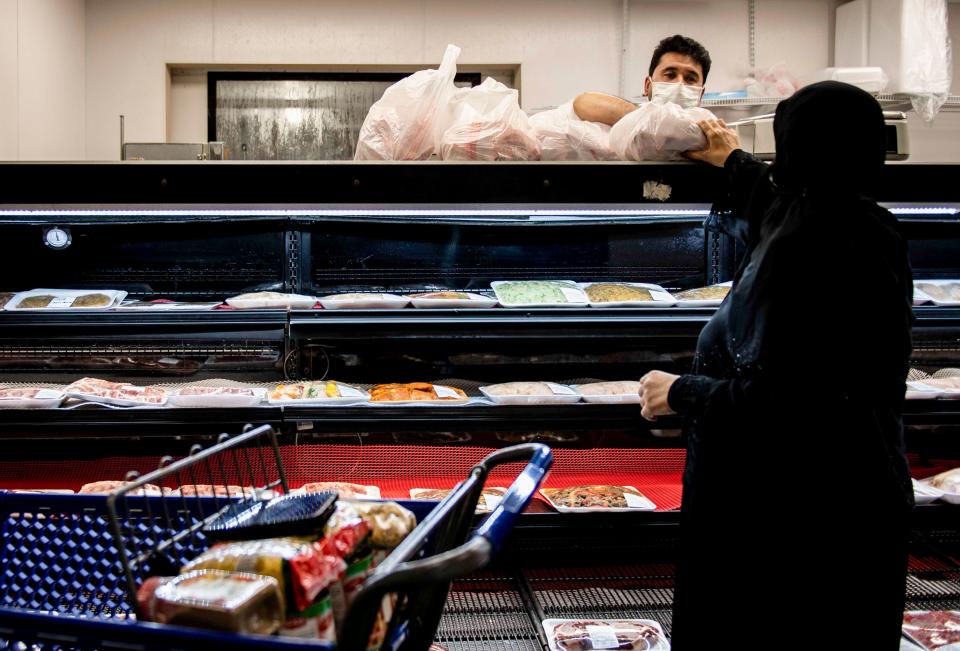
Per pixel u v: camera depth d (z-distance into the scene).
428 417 2.15
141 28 3.96
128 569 1.03
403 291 2.59
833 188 1.49
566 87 4.10
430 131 2.20
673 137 2.03
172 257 2.50
